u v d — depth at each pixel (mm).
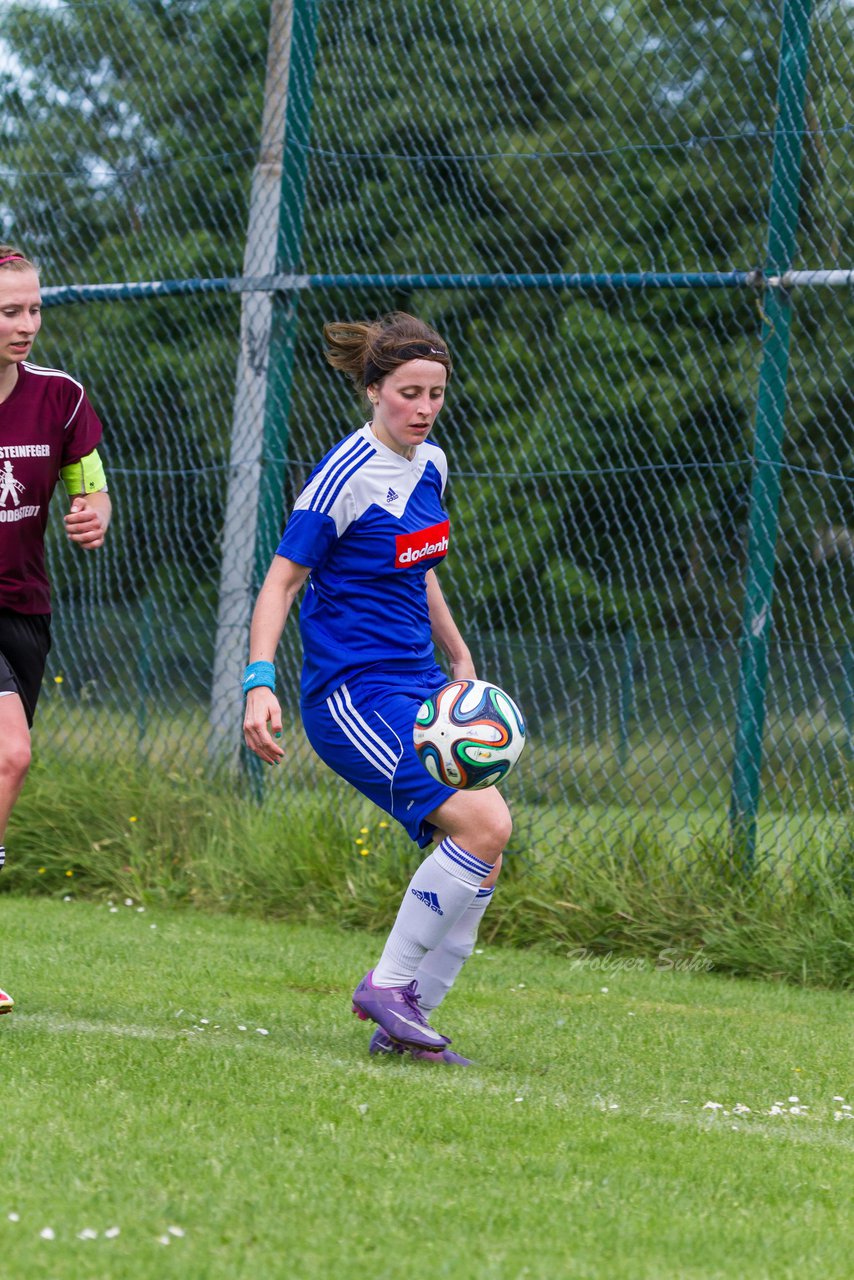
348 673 14047
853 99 21906
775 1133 12078
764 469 20953
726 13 29578
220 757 25125
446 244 30328
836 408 42906
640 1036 15758
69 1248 8242
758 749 21125
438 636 15570
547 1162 10438
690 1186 10203
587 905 21375
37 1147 9984
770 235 20859
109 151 35375
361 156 27250
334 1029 15148
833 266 23297
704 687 28797
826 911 20406
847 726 22359
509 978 19094
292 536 13977
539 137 37688
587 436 46656
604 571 47281
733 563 47469
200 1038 14211
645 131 40219
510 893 21953
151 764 26125
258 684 13578
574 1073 13812
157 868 24453
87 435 14820
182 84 36500
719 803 22375
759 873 21047
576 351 46500
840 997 19031
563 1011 17062
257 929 22078
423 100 28531
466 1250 8617
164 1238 8430
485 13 27047
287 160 24250
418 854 22812
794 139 20750
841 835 20906
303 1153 10258
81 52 34531
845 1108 13086
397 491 14031
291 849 23562
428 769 13445
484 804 13648
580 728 28312
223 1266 8117
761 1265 8750
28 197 33906
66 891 24656
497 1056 14422
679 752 27656
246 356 24734
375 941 21391
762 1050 15406
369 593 14109
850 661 23344
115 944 19734
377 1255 8438
